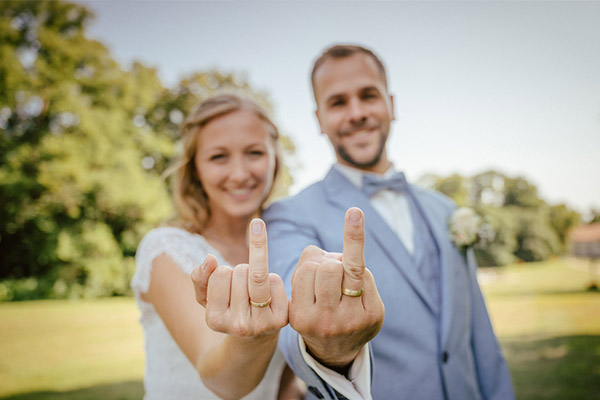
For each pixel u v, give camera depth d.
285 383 1.85
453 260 1.83
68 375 7.24
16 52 17.66
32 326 11.40
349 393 0.96
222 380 1.01
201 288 0.84
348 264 0.76
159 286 1.47
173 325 1.35
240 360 0.94
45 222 16.14
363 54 1.93
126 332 10.61
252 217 1.97
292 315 0.80
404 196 1.93
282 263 1.51
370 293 0.79
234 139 1.77
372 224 1.73
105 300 15.90
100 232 16.36
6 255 16.30
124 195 16.53
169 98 19.97
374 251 1.69
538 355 7.38
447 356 1.62
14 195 15.92
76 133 17.19
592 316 10.31
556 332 9.03
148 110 19.73
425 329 1.63
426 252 1.81
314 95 2.06
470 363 1.76
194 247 1.61
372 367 1.06
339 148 1.90
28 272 16.48
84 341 9.72
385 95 1.96
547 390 5.66
